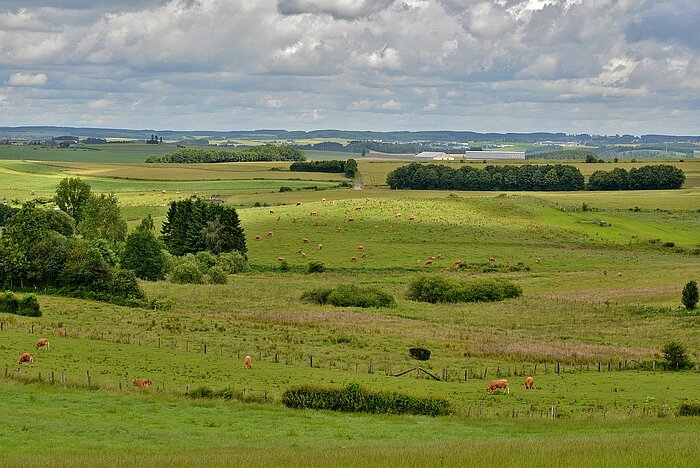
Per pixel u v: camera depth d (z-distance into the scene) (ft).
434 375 237.86
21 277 390.21
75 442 144.25
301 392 189.98
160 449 141.08
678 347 260.01
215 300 398.83
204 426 164.66
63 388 189.57
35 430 150.30
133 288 383.86
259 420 172.45
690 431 165.07
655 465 117.19
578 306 392.06
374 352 275.59
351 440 155.33
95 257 389.60
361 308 388.98
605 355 272.72
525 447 135.64
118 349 250.37
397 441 153.28
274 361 250.37
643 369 254.47
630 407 195.83
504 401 203.10
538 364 261.85
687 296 371.35
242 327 318.86
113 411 172.55
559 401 203.72
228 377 218.38
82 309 339.77
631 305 387.75
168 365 230.68
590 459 121.70
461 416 183.62
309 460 124.67
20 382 191.52
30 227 402.31
